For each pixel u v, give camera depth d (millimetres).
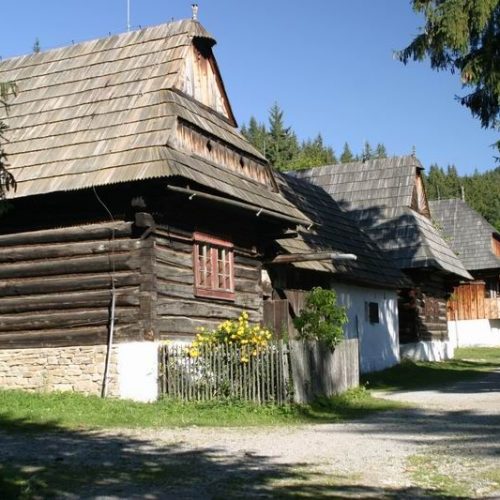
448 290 36625
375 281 25500
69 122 16266
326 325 16547
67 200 15211
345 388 17250
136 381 14375
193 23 17344
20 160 15711
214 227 16953
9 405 13328
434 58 16656
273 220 18297
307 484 7801
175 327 15211
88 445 10031
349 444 10430
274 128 81312
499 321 48125
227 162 17500
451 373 25781
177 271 15438
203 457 9281
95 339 14836
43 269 15336
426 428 12062
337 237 26016
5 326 15547
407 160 35906
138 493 7301
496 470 8516
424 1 16172
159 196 14547
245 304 18141
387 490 7594
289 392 13945
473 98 16844
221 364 14266
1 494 7027
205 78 17781
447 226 49656
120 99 16266
